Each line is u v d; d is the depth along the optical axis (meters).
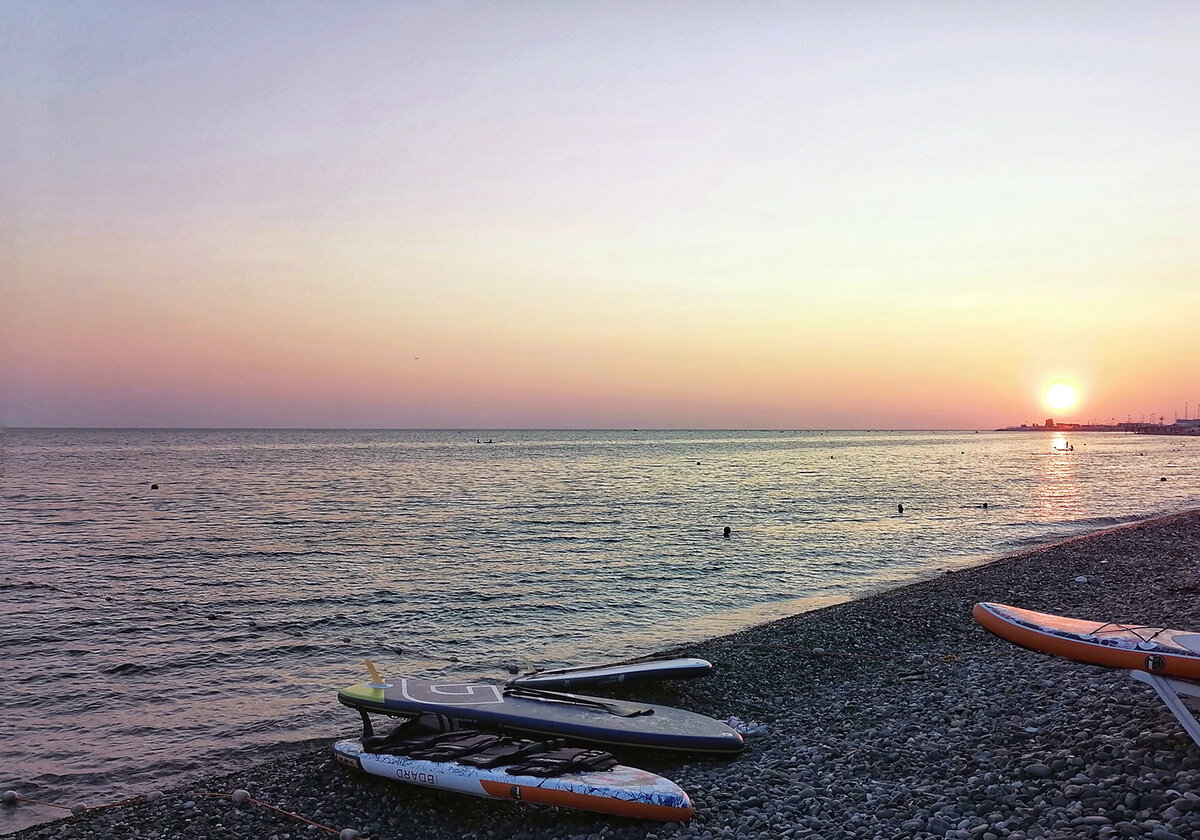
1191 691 8.46
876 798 8.68
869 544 39.16
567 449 187.00
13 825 11.02
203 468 102.50
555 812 9.33
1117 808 7.32
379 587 27.78
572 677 13.79
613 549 36.78
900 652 16.92
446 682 12.56
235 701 16.27
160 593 26.69
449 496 63.69
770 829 8.23
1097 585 23.77
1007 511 54.38
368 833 9.21
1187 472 98.19
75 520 46.97
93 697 16.47
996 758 9.34
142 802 10.70
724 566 32.72
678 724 11.11
